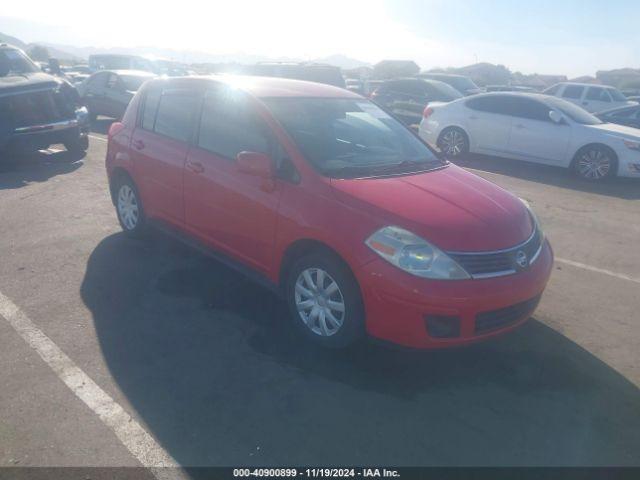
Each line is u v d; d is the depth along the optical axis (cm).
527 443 331
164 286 514
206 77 541
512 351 431
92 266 554
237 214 468
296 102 496
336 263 395
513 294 383
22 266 551
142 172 577
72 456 306
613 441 336
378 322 380
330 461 311
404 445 325
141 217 600
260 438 326
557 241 704
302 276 424
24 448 311
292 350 416
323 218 401
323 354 412
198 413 345
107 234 645
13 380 370
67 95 1048
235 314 467
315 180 421
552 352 433
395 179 441
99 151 1171
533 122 1128
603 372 408
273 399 360
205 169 497
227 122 497
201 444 319
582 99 2016
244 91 493
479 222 394
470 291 367
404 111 1684
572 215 826
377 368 399
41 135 966
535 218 458
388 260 371
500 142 1173
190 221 527
